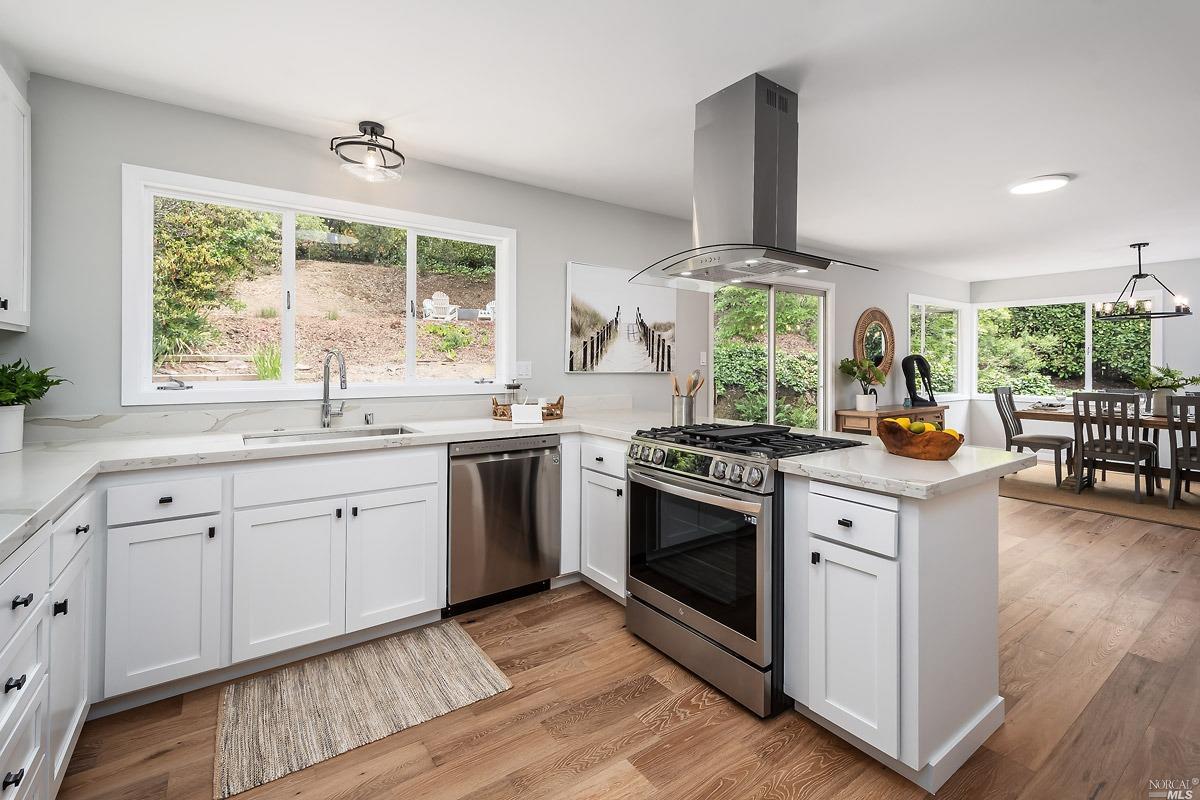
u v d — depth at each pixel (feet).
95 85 7.44
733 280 8.68
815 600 5.60
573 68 6.98
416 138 9.11
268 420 8.66
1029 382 22.61
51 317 7.24
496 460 8.57
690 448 6.87
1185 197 12.00
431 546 8.02
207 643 6.34
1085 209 12.91
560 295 11.74
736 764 5.32
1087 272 20.86
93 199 7.47
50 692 4.34
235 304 8.68
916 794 4.91
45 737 4.20
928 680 4.91
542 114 8.27
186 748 5.49
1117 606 8.68
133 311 7.73
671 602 7.11
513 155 9.82
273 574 6.75
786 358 16.92
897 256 18.40
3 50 6.44
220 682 6.64
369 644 7.59
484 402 10.66
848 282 18.72
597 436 9.04
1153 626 8.00
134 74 7.17
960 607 5.30
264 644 6.70
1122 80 7.16
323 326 9.41
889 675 4.94
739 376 15.58
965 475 5.03
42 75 7.15
